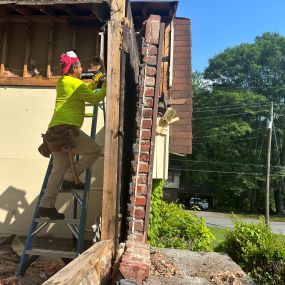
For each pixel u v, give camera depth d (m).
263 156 45.97
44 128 6.66
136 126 4.38
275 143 45.94
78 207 6.29
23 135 6.67
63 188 4.73
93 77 5.34
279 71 50.75
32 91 6.73
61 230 6.23
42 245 5.64
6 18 6.78
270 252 6.97
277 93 49.56
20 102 6.71
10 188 6.58
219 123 45.56
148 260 3.16
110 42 4.15
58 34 6.93
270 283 6.75
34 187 6.57
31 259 4.44
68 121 4.39
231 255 7.43
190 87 9.71
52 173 4.48
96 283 3.04
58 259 4.91
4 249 5.46
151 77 4.50
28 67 6.84
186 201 47.66
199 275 3.40
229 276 3.35
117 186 4.04
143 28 4.89
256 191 46.31
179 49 10.17
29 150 6.64
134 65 5.45
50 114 6.67
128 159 5.48
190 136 9.48
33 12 6.71
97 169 6.40
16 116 6.70
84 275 2.76
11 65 6.89
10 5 5.94
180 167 42.41
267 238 7.33
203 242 8.05
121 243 4.34
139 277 2.96
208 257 4.12
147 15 7.31
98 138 6.50
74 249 5.37
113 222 3.98
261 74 51.06
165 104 7.32
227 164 44.94
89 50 6.84
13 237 5.98
